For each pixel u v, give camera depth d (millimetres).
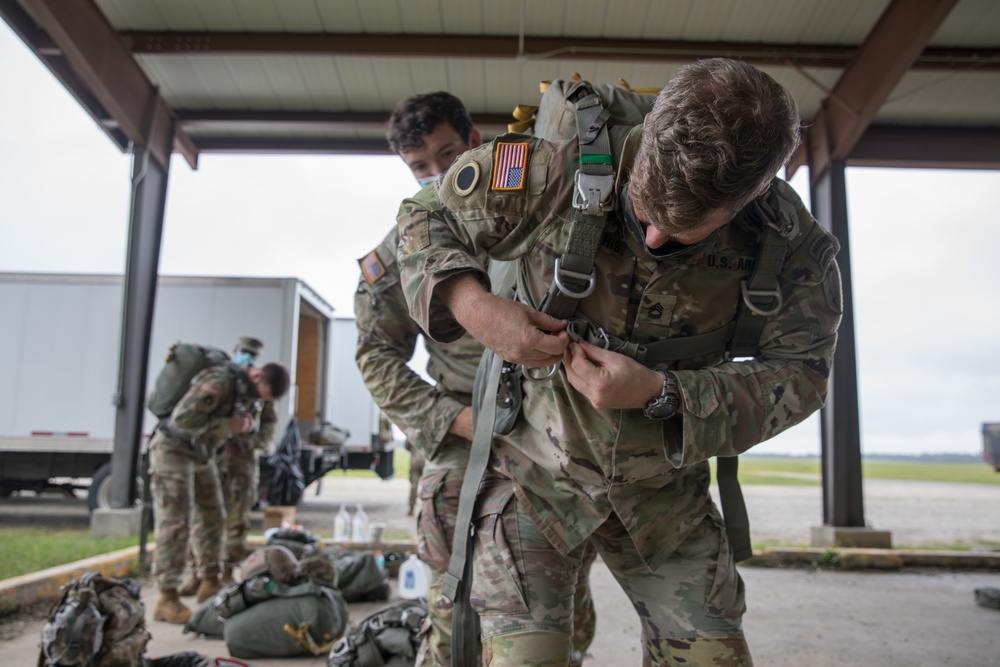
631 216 1094
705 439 1153
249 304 8789
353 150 7656
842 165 6664
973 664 3125
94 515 6207
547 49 6137
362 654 2537
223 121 7184
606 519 1300
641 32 6113
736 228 1162
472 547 1349
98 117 6531
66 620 2215
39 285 8359
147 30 6211
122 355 6523
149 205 6766
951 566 5773
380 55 6164
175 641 3326
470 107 7152
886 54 5758
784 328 1256
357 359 1871
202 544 4121
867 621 3906
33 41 5805
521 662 1179
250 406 4578
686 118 896
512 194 1183
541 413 1297
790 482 20516
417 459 2648
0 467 8328
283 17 6047
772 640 3473
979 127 7141
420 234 1271
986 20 5844
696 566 1290
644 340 1222
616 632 3535
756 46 6219
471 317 1153
